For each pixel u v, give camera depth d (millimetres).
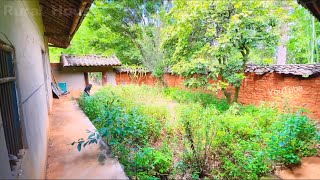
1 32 1668
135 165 3434
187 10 7492
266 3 6617
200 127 4848
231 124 5008
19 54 2180
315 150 4035
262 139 4418
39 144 2604
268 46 7219
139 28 17172
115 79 14398
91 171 2605
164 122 5977
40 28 5062
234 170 3527
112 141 3576
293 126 4070
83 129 4305
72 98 8461
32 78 2740
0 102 1813
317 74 6309
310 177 3316
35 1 4004
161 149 4461
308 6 4004
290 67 6949
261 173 3449
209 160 4145
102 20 17578
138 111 6027
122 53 17828
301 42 11641
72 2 4102
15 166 1738
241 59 7535
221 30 7477
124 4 17406
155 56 13133
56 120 5004
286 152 3660
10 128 1899
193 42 8125
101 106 6004
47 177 2529
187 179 3740
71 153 3119
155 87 12195
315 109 6395
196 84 8328
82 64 12289
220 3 7023
